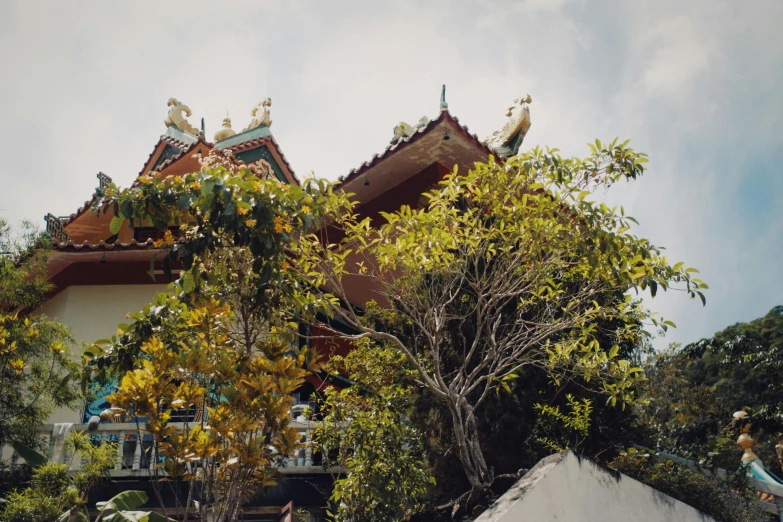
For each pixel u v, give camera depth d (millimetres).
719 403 27719
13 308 13031
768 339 29984
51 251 12695
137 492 10000
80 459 11031
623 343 12648
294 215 9289
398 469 10188
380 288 15047
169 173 18453
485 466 9695
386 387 11516
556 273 11773
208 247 8898
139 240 18359
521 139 17547
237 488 8711
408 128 17125
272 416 8750
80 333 16016
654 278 10297
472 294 12156
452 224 10758
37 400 11445
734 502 11164
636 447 11906
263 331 10117
